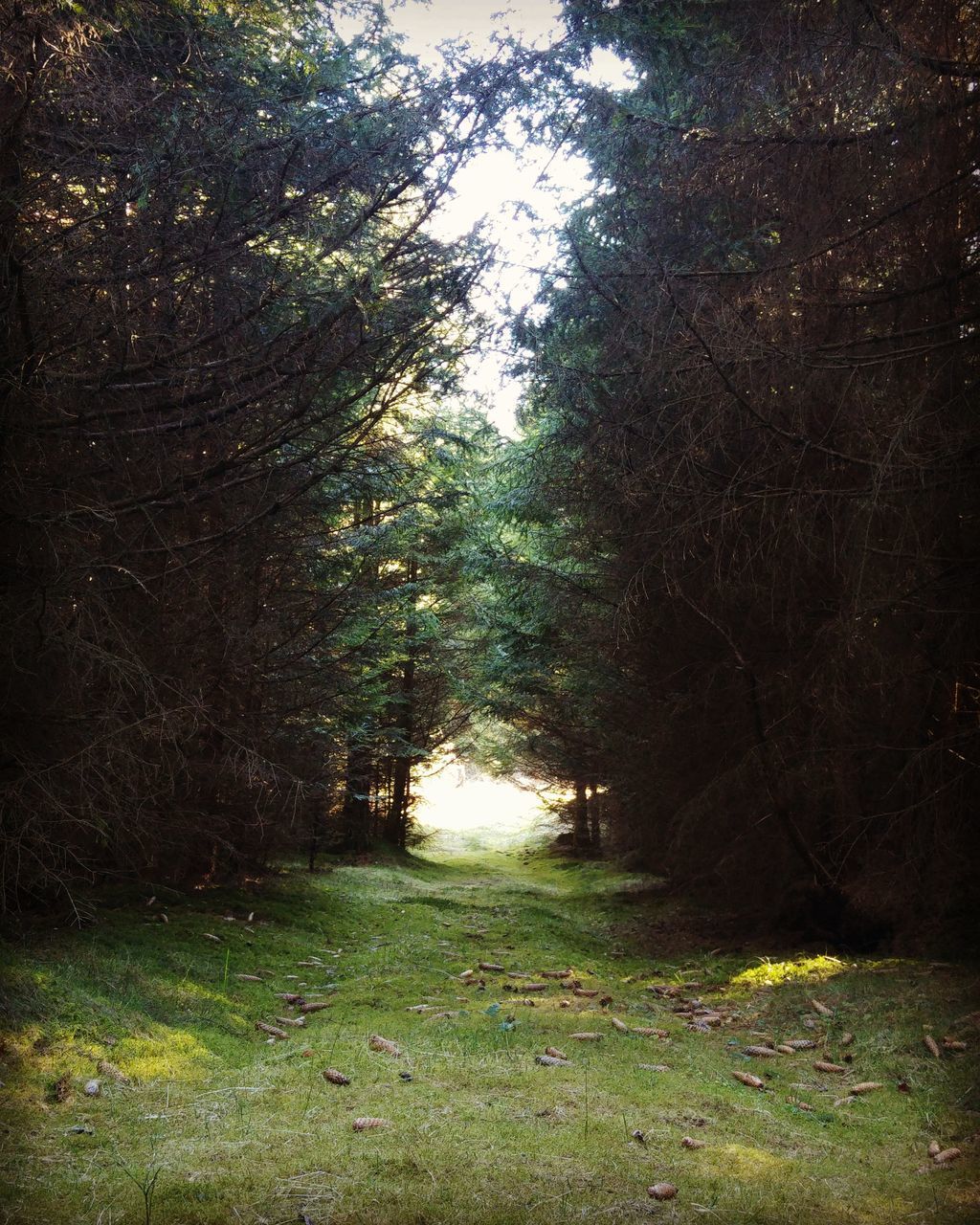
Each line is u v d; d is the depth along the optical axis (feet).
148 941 20.81
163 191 16.88
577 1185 9.84
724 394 19.67
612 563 32.40
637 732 36.32
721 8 18.98
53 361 16.71
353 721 43.83
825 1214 9.76
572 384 23.95
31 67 14.60
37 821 16.99
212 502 21.08
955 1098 14.47
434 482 40.19
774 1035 19.52
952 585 19.21
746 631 28.78
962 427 17.70
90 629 17.71
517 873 69.56
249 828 29.66
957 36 17.62
